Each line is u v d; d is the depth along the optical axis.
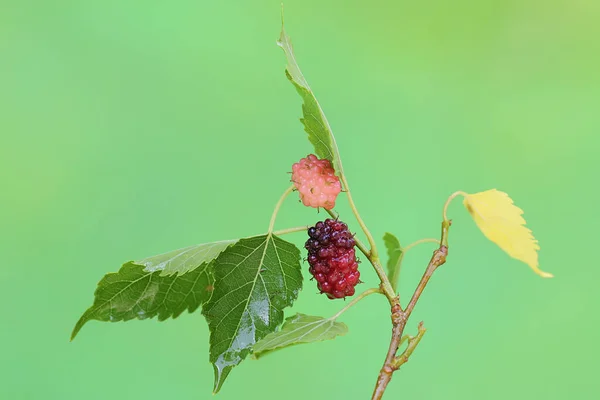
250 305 0.54
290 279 0.54
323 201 0.54
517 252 0.52
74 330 0.53
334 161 0.53
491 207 0.53
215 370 0.54
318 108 0.53
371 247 0.54
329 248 0.54
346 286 0.54
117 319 0.54
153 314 0.54
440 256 0.54
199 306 0.55
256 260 0.54
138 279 0.53
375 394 0.52
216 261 0.54
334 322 0.53
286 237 0.94
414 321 0.92
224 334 0.54
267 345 0.52
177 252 0.54
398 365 0.53
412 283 0.93
